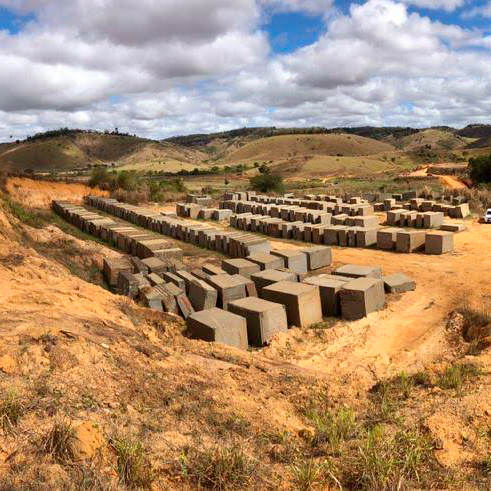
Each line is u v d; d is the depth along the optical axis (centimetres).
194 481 441
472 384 704
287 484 455
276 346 1067
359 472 466
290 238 2577
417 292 1488
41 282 1052
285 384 732
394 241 2178
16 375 554
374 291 1308
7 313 744
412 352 1043
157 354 748
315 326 1212
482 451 513
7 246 1249
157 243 1989
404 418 608
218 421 566
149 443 485
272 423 591
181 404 588
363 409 663
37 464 410
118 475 424
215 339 988
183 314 1260
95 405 534
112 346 708
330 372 915
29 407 490
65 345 642
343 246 2327
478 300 1359
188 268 1725
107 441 466
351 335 1154
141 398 583
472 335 1102
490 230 2503
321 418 606
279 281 1344
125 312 1051
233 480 447
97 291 1123
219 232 2366
